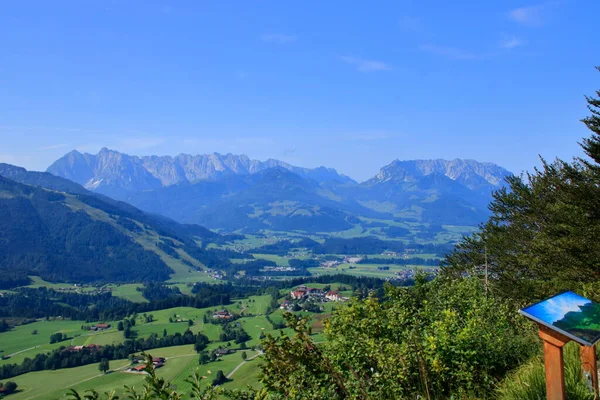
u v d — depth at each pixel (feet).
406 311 30.07
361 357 23.27
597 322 13.03
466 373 21.89
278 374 19.74
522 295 61.72
